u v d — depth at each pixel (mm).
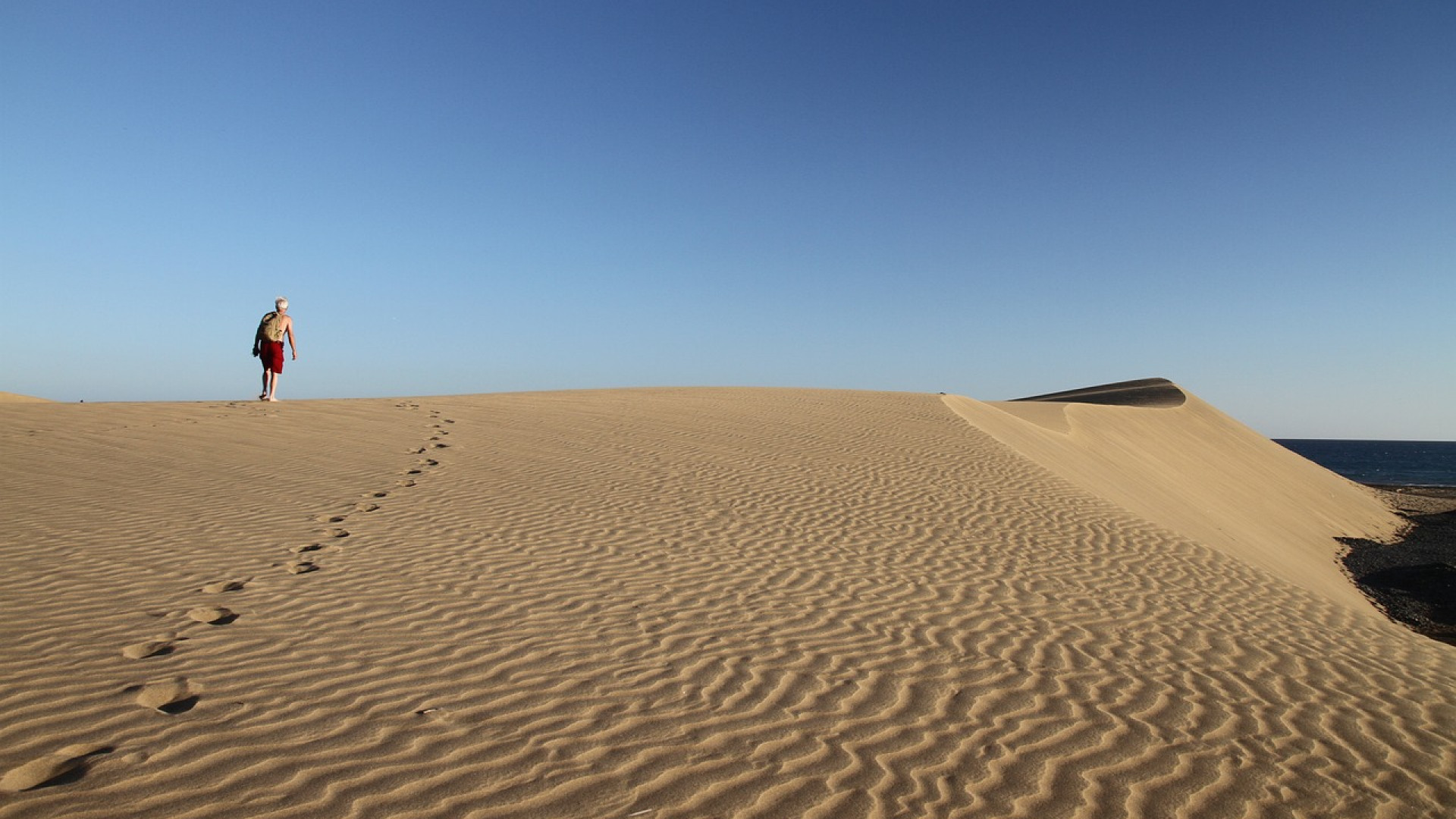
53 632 4793
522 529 8336
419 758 3615
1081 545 9625
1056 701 4988
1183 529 13758
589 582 6707
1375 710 5477
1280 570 14016
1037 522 10594
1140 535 10484
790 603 6586
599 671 4848
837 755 4027
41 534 6957
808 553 8273
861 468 13336
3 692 3924
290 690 4215
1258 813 3900
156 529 7395
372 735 3793
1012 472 13797
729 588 6879
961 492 11969
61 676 4160
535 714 4188
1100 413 36906
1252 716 5105
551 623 5641
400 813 3162
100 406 15695
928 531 9664
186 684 4184
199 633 4926
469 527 8281
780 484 11758
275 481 9984
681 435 15781
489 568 6895
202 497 8836
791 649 5508
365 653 4824
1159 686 5441
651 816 3312
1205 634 6801
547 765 3658
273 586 5973
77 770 3254
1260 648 6613
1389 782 4375
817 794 3627
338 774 3408
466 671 4680
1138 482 21406
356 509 8758
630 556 7648
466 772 3529
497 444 13797
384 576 6438
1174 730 4750
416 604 5805
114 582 5824
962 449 15680
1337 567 22109
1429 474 90688
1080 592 7742
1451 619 14914
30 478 9273
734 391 26766
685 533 8695
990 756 4180
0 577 5742
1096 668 5672
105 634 4812
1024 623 6590
